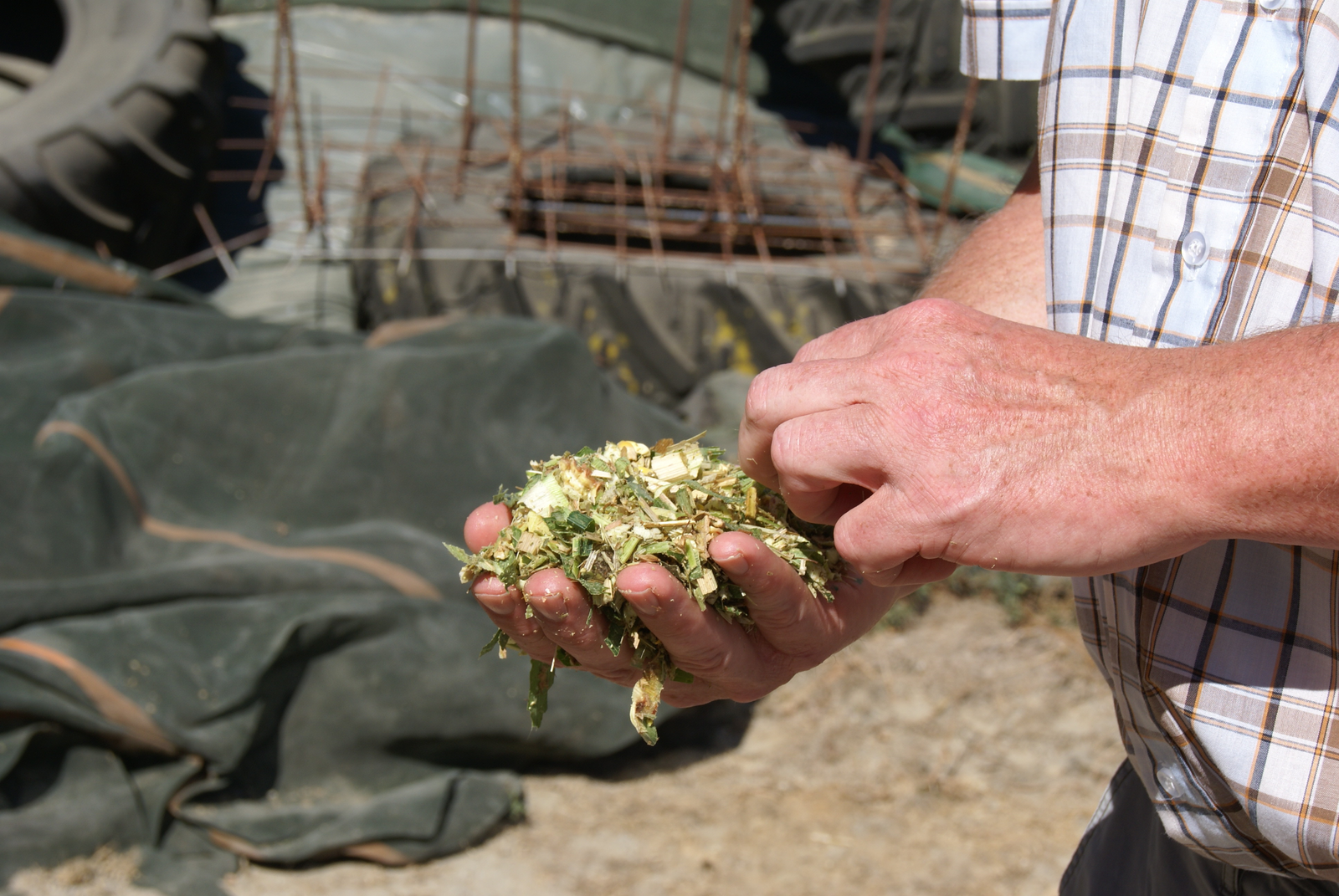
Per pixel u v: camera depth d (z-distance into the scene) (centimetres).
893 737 396
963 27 134
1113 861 143
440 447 387
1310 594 100
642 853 338
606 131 659
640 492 122
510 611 117
